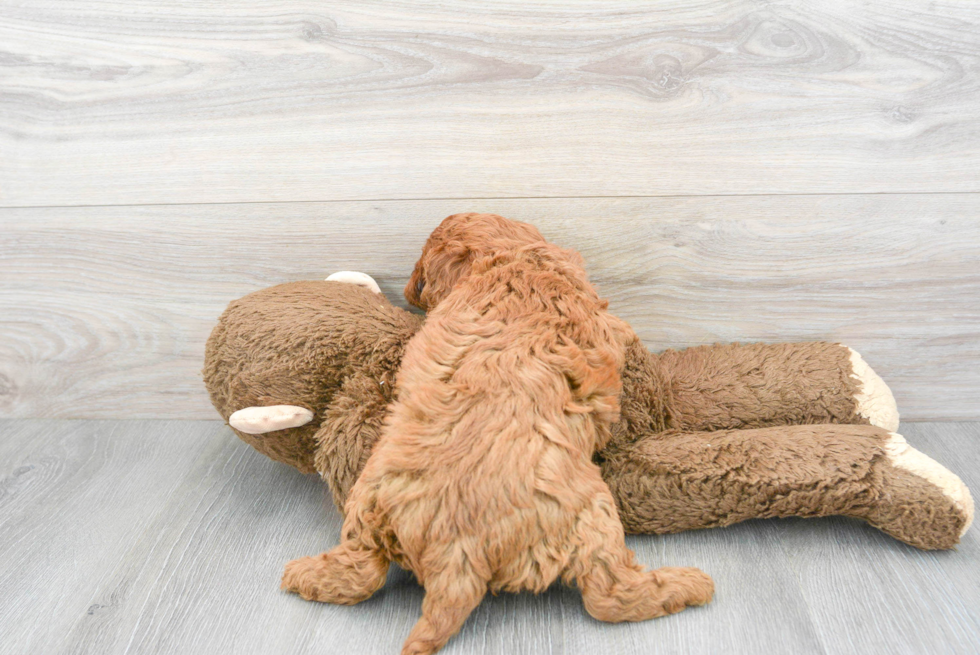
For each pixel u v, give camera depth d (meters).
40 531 1.10
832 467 0.98
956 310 1.24
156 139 1.20
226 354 1.07
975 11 1.06
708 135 1.14
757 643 0.86
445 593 0.82
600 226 1.21
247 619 0.92
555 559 0.84
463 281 0.99
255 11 1.11
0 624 0.92
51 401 1.43
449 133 1.16
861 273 1.22
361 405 1.01
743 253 1.22
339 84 1.14
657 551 1.02
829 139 1.14
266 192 1.22
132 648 0.88
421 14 1.10
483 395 0.86
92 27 1.14
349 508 0.91
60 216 1.26
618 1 1.07
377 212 1.22
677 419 1.13
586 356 0.93
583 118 1.14
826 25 1.08
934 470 0.97
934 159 1.14
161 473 1.25
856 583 0.95
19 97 1.18
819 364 1.18
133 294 1.32
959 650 0.85
